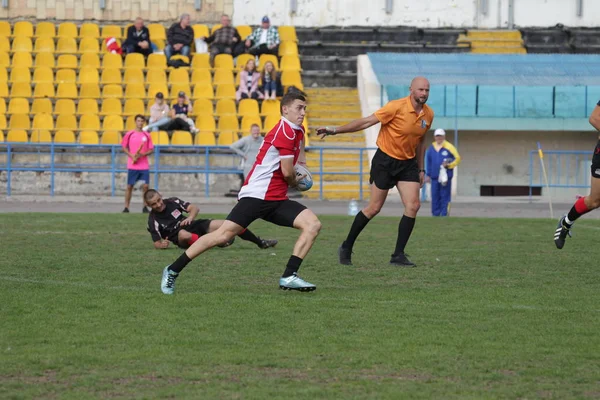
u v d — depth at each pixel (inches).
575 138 2043.6
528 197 1950.1
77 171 1822.1
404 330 521.3
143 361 450.6
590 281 711.7
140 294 627.5
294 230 1096.2
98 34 2171.5
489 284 693.3
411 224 792.3
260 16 2249.0
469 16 2241.6
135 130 1443.2
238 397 391.5
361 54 2148.1
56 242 954.1
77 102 1995.6
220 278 711.1
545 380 423.5
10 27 2169.0
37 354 460.1
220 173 1827.0
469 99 2091.5
